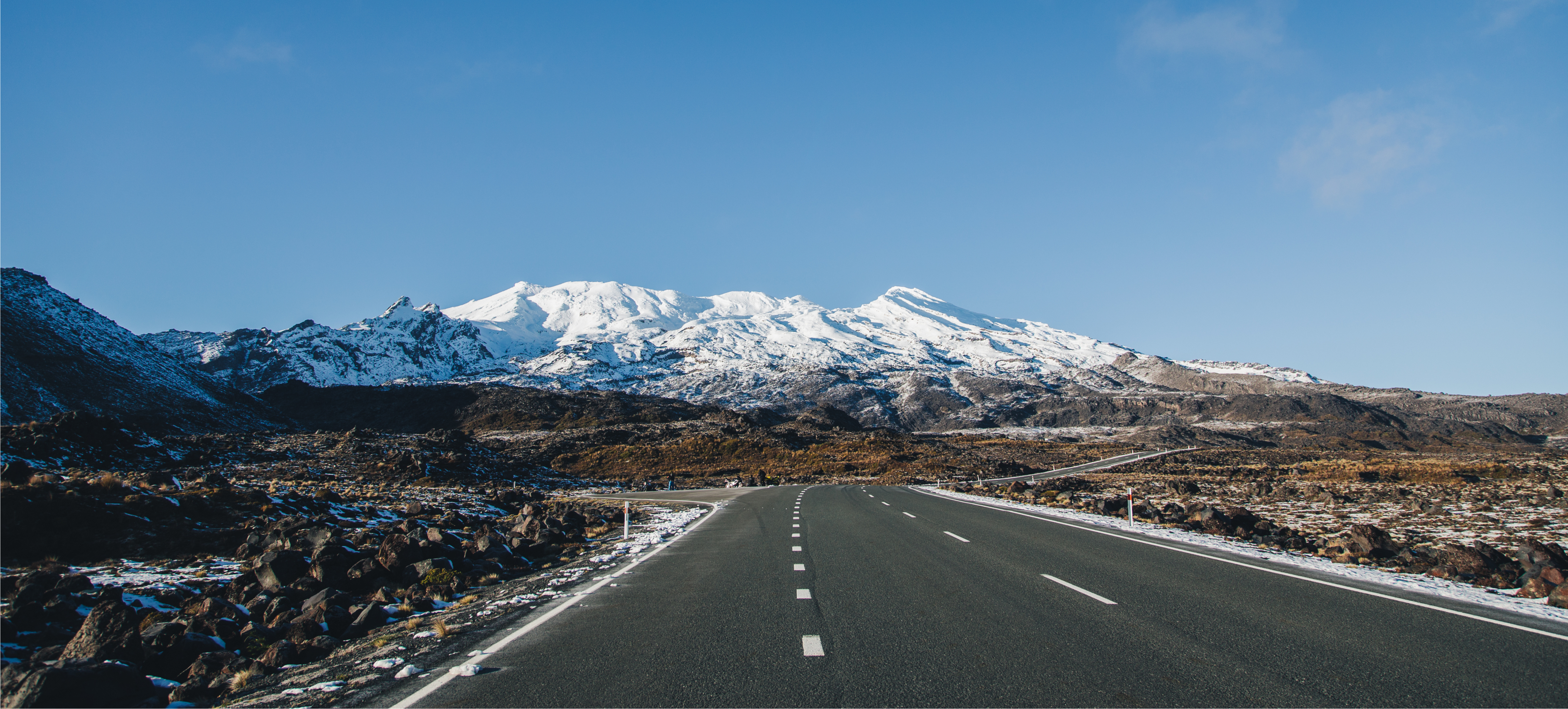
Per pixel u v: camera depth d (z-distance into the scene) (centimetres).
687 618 928
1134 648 754
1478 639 789
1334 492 3997
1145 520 2484
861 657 730
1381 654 729
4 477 1938
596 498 4666
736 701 600
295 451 6153
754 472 8738
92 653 764
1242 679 650
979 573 1272
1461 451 15988
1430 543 1969
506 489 4828
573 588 1202
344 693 642
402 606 1073
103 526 1728
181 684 729
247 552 1614
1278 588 1113
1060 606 978
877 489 5231
